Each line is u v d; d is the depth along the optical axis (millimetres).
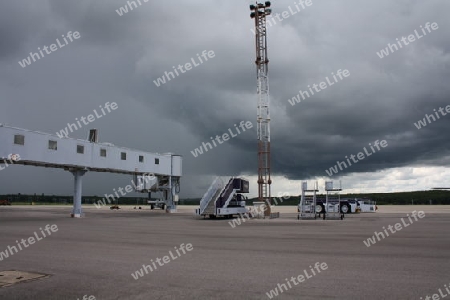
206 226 23969
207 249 12742
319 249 12523
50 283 8039
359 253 11602
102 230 20766
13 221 28984
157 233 18781
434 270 8969
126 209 66375
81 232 19406
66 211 51906
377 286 7531
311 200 45625
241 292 7207
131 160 41844
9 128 28875
